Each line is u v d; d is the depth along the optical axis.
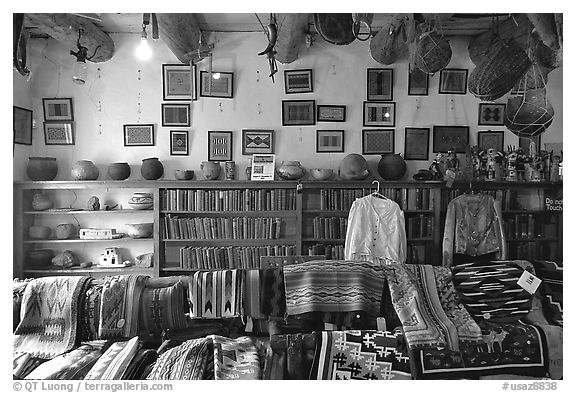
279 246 4.55
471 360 2.00
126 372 1.79
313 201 4.69
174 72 4.81
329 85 4.82
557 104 4.66
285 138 4.84
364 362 1.96
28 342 2.00
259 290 2.19
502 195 4.55
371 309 2.18
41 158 4.60
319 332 2.04
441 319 2.13
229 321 2.26
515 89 3.19
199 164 4.84
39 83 4.82
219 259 4.53
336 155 4.82
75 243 4.87
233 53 4.81
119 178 4.62
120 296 2.09
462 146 4.80
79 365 1.83
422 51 3.11
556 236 4.57
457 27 4.45
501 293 2.30
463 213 4.30
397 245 4.20
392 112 4.81
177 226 4.57
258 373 1.83
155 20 3.43
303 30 4.12
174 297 2.12
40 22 3.74
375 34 4.50
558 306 2.27
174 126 4.84
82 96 4.83
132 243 4.88
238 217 4.70
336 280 2.22
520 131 2.84
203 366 1.86
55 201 4.87
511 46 2.73
